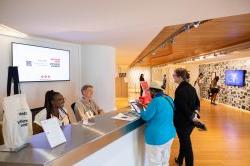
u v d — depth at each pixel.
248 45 5.61
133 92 18.88
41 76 4.21
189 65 15.09
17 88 1.52
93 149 1.68
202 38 5.39
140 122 2.67
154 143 2.54
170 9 2.44
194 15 2.71
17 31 3.59
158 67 20.05
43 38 4.30
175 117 3.16
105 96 5.55
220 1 2.21
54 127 1.53
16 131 1.37
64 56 4.81
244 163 3.78
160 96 2.64
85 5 2.24
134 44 5.44
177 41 5.88
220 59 10.26
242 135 5.57
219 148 4.55
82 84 5.46
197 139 5.20
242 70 9.66
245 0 2.21
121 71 18.31
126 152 2.51
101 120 2.41
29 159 1.25
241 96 9.86
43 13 2.51
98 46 5.44
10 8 2.31
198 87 13.85
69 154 1.40
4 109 1.34
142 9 2.42
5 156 1.29
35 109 3.39
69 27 3.31
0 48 3.47
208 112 9.27
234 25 4.00
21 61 3.79
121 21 2.97
